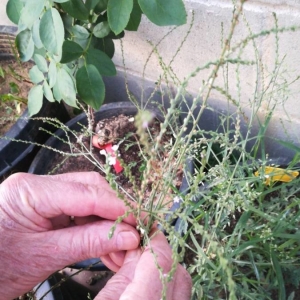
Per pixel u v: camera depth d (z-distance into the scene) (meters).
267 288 0.33
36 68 0.39
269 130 0.43
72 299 0.40
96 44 0.37
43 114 0.47
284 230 0.32
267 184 0.37
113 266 0.31
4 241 0.26
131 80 0.50
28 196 0.26
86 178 0.30
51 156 0.45
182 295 0.24
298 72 0.36
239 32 0.36
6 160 0.45
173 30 0.40
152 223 0.27
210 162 0.43
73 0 0.32
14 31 0.51
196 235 0.37
